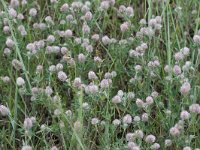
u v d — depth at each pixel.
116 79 0.88
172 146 0.77
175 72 0.81
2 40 0.93
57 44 0.93
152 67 0.84
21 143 0.80
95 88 0.76
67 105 0.85
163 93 0.85
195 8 1.00
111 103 0.81
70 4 1.00
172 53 0.91
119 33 0.98
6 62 0.90
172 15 1.00
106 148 0.73
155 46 0.90
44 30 0.95
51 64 0.89
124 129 0.75
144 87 0.84
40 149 0.76
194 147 0.76
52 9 1.00
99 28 0.93
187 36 0.97
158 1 1.01
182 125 0.74
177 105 0.80
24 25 0.97
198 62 0.85
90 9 0.98
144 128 0.78
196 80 0.84
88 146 0.75
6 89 0.85
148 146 0.74
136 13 1.02
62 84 0.87
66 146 0.76
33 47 0.86
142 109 0.82
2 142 0.78
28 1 1.02
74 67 0.85
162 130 0.79
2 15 0.94
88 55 0.88
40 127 0.78
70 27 0.95
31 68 0.88
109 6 0.98
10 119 0.77
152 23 0.91
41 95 0.79
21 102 0.85
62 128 0.74
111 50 0.90
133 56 0.87
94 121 0.75
